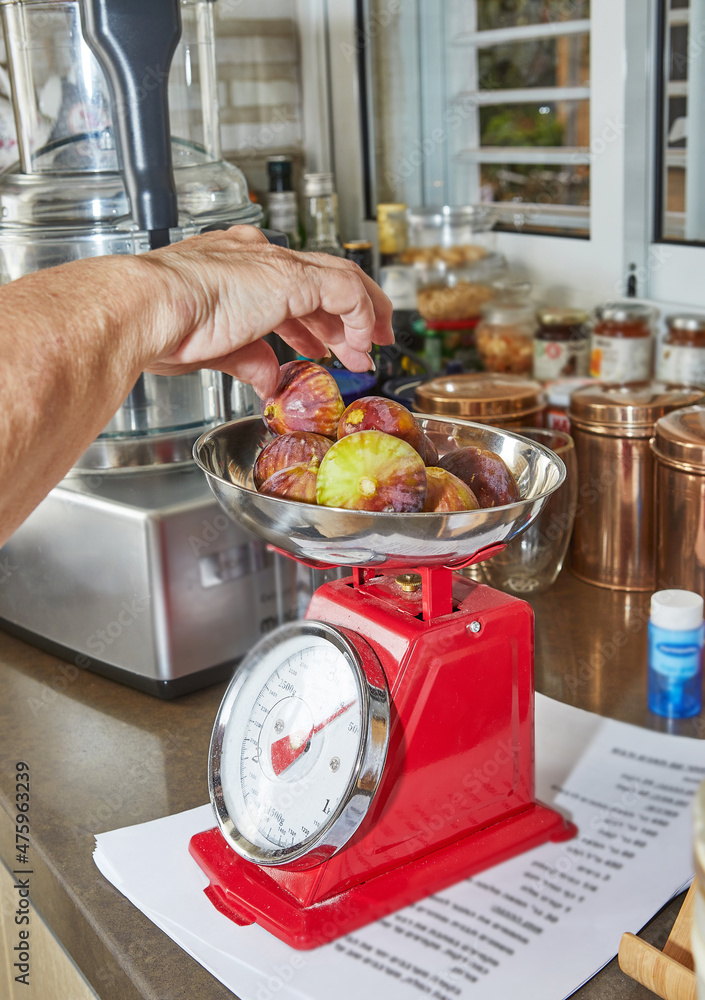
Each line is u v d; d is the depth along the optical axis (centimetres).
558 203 150
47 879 68
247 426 70
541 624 94
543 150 149
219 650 88
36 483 48
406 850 60
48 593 92
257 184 175
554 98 144
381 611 61
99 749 80
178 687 86
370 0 165
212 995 55
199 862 65
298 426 64
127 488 88
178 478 90
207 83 108
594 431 96
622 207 133
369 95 171
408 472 54
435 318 147
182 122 106
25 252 93
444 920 58
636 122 129
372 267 142
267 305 58
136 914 62
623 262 136
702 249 127
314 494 57
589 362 136
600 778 71
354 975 54
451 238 145
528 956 55
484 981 54
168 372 64
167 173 78
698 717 79
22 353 46
